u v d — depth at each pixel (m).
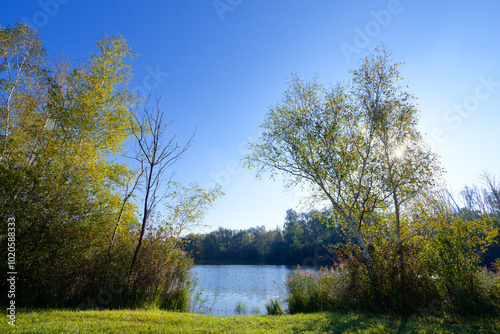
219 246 84.50
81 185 10.45
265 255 75.38
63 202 9.71
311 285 12.93
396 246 9.66
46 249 9.18
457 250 8.55
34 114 10.87
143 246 11.59
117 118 13.30
